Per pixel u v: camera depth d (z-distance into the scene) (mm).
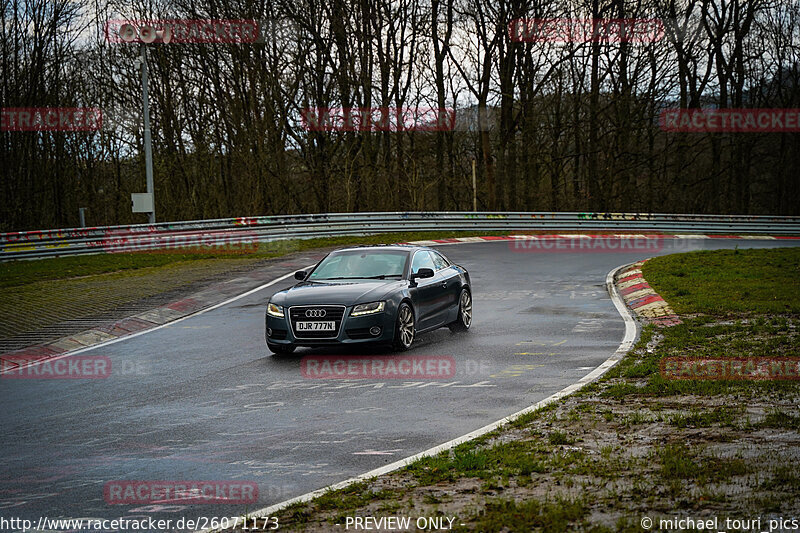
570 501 6242
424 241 41219
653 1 56844
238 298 22672
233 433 9383
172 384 12445
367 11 51844
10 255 30469
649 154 64688
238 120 50562
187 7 49625
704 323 16250
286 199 51812
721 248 39688
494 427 9117
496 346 15031
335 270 15852
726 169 65625
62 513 6777
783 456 7176
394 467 7707
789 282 22234
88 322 18578
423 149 57781
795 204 67000
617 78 59750
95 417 10461
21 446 9117
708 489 6336
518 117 58500
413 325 14883
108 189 55125
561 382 11727
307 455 8352
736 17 61438
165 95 53406
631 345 14648
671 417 9031
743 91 64500
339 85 52781
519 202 64125
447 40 56969
